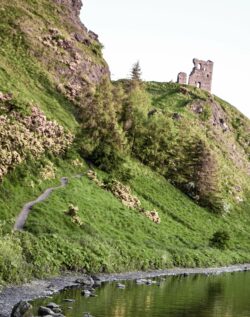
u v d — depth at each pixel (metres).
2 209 65.44
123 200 93.12
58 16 162.00
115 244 65.62
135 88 143.75
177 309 38.53
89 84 141.25
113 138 105.06
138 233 81.31
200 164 122.50
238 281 61.81
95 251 58.22
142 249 69.00
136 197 98.31
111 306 37.38
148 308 37.91
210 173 121.56
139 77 147.75
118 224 80.94
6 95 99.31
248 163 177.62
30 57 134.12
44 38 145.00
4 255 43.06
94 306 36.88
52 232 62.38
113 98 124.25
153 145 124.19
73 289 43.84
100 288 45.94
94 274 53.88
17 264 43.75
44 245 52.47
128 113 123.94
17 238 48.66
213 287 53.47
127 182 103.50
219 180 137.50
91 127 104.69
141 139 124.12
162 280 56.06
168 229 92.62
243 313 39.19
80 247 56.59
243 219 129.00
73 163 96.00
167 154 125.75
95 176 96.12
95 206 82.38
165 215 100.81
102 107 107.81
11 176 75.19
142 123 126.25
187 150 125.56
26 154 83.62
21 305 31.50
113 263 58.56
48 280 46.56
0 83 107.38
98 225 75.94
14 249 46.00
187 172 123.25
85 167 98.69
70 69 141.00
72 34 158.50
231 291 51.03
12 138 82.69
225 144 172.25
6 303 35.16
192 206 114.19
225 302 43.66
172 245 82.75
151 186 111.75
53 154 93.94
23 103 98.75
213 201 119.62
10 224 61.00
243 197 144.75
